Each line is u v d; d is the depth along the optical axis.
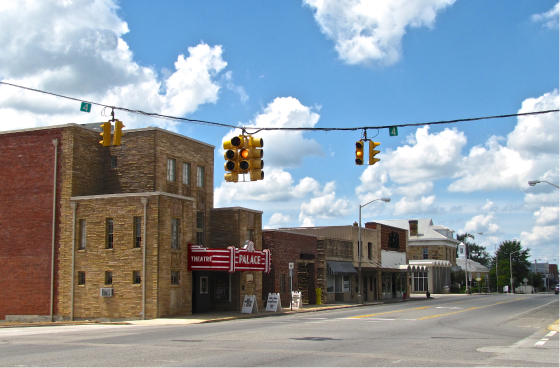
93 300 30.72
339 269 49.34
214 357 12.98
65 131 32.66
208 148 37.81
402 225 94.81
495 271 127.38
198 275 34.41
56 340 17.38
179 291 31.23
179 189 34.53
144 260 29.69
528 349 15.49
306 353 13.91
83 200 31.64
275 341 16.94
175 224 31.67
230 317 30.06
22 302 32.44
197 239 36.12
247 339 17.55
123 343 16.25
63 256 31.78
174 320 28.42
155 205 30.02
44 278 32.16
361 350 14.75
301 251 44.34
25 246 32.81
